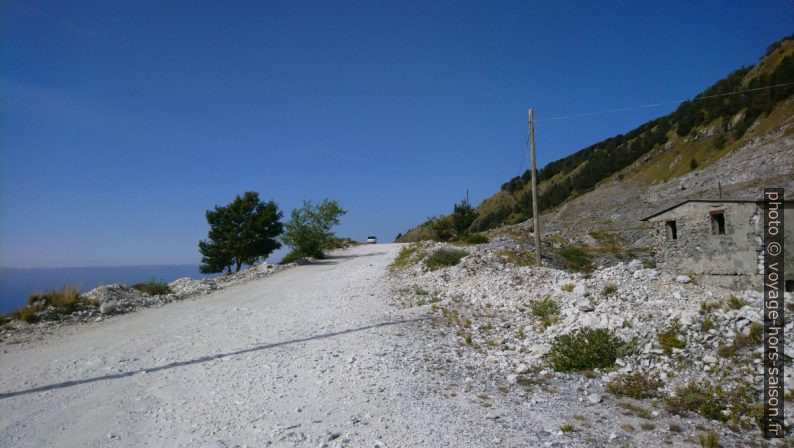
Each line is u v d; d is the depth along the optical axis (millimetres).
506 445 5145
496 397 6785
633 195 70062
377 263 29141
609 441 5250
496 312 13391
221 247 36344
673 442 5234
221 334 11195
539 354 8766
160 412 6238
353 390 7023
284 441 5277
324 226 35375
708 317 8586
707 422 5805
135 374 7945
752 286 14883
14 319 12875
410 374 7855
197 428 5699
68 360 8961
